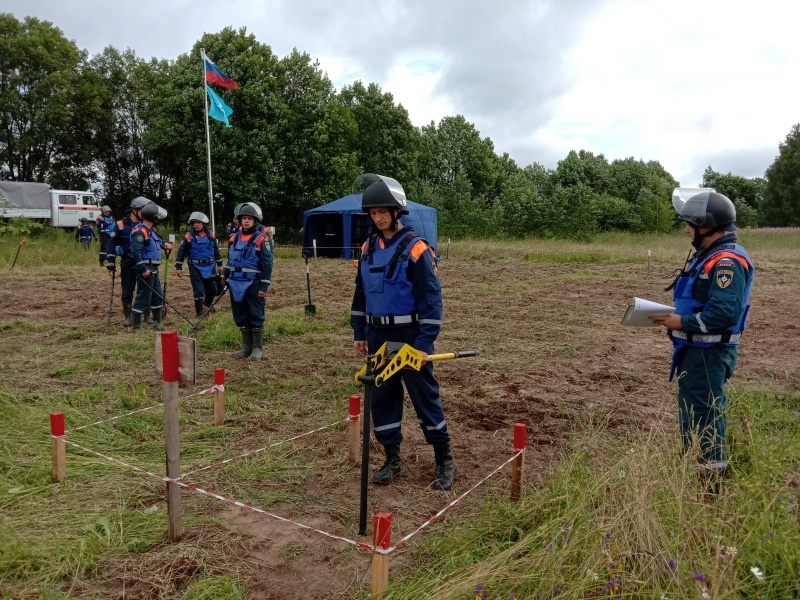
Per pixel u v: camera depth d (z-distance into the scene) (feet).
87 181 143.54
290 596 10.46
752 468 12.20
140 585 10.62
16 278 52.75
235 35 115.96
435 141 181.68
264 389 21.86
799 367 24.80
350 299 43.96
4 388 20.66
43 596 10.02
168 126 111.86
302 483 14.65
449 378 23.47
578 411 19.40
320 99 119.24
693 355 12.52
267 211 122.31
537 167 227.61
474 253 84.02
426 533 12.34
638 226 143.95
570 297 45.14
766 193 189.57
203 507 13.38
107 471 14.98
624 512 10.12
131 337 29.91
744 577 9.15
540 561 9.79
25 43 126.93
